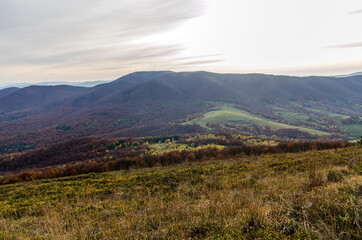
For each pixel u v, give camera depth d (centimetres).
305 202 363
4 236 496
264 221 328
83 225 494
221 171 1198
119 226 418
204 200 559
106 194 964
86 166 3197
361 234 256
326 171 614
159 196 729
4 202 1018
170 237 352
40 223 586
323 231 277
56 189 1228
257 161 1524
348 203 325
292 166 1021
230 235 310
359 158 886
